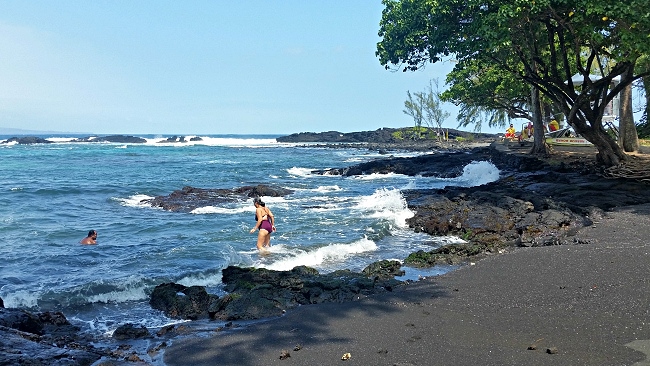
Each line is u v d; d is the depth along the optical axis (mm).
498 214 16078
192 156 64312
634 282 8469
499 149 39969
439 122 97500
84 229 16844
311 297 9031
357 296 9000
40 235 15859
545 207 16234
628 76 21219
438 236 15453
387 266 11133
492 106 47125
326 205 21734
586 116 22859
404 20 24375
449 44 22172
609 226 13891
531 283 8992
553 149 34719
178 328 7926
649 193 18328
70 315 8875
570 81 21984
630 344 6062
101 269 11680
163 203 22406
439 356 6102
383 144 103125
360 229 16047
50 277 10992
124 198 24938
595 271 9336
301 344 6852
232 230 16406
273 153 73438
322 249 13273
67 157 59406
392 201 21328
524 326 6961
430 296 8703
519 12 18078
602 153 23484
